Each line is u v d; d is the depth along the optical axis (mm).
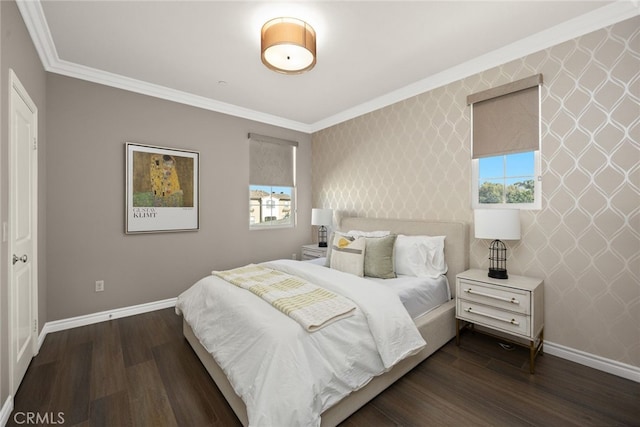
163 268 3393
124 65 2807
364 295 1979
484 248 2711
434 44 2453
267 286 2148
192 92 3459
